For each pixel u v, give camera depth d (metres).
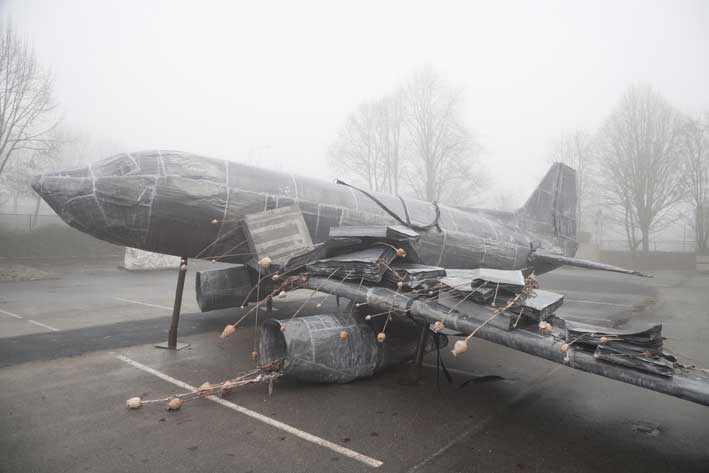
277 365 5.27
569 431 4.43
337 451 3.83
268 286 8.62
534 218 11.41
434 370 6.35
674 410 5.05
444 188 32.22
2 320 8.94
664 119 30.31
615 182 32.59
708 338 8.82
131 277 17.23
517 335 4.18
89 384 5.33
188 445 3.86
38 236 21.34
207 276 8.59
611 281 21.05
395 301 5.03
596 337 3.72
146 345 7.16
